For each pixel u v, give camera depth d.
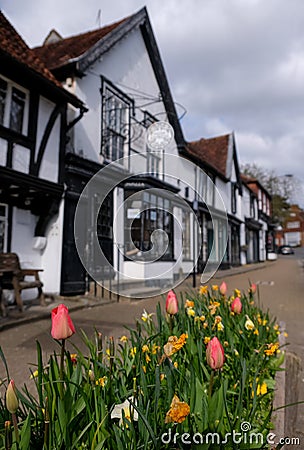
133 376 1.94
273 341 3.56
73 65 9.36
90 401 1.59
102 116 10.41
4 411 1.57
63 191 8.53
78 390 1.58
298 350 4.81
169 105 14.01
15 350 4.55
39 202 8.69
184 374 1.94
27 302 7.89
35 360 4.12
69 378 1.65
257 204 32.03
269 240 38.94
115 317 6.64
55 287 8.60
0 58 6.79
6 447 1.36
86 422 1.55
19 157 7.60
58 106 8.69
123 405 1.58
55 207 8.62
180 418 1.43
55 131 8.60
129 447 1.45
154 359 2.04
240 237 25.05
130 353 2.22
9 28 8.53
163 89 13.89
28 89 7.94
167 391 1.77
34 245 8.66
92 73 10.20
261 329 3.16
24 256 8.45
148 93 13.06
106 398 1.66
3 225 8.01
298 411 2.97
